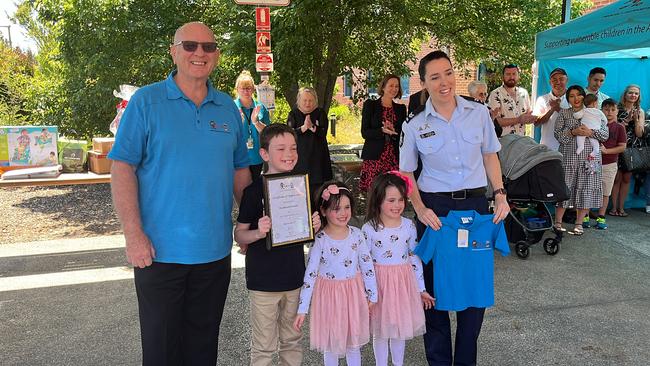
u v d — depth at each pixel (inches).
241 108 205.3
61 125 350.9
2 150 164.9
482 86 230.5
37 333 140.6
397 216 110.2
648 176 273.7
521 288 173.2
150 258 86.5
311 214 101.7
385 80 216.4
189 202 87.8
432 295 113.9
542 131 252.2
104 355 128.6
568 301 162.1
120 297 165.9
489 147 112.7
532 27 333.4
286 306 107.4
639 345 133.5
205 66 88.0
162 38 298.5
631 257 205.5
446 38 358.9
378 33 343.0
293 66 294.0
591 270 190.9
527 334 139.9
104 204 309.1
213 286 95.4
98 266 196.4
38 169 162.1
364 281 110.3
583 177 231.0
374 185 111.0
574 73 273.7
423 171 113.8
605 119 232.7
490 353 129.8
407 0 305.6
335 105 695.7
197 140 88.2
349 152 377.1
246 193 101.9
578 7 334.6
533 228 203.8
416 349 132.2
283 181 98.1
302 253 107.8
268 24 214.5
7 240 234.2
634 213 277.1
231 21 290.8
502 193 111.3
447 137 108.3
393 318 109.5
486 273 109.6
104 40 291.9
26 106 379.6
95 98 318.7
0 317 150.8
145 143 87.0
